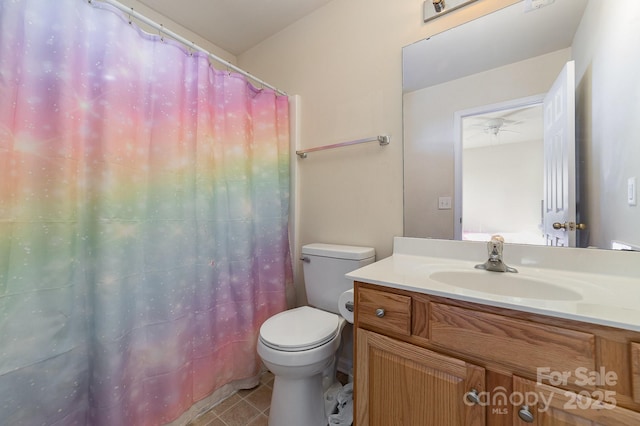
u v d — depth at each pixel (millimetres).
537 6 1104
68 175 956
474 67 1228
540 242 1073
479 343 738
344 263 1425
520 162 1122
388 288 902
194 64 1365
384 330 908
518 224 1120
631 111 879
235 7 1711
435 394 802
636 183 873
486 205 1192
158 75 1230
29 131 878
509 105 1152
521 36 1133
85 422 1011
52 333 931
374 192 1505
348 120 1598
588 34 992
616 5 920
